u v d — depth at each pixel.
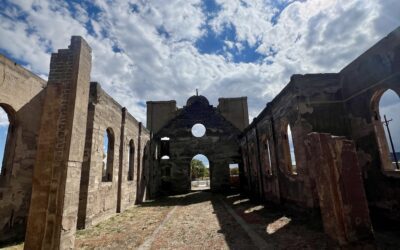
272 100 11.58
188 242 6.29
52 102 5.89
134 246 6.09
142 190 16.44
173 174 22.23
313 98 8.62
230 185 21.86
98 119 9.49
